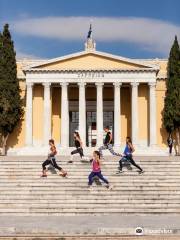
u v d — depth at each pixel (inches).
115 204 1173.7
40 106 2642.7
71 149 2461.9
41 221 995.9
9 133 2556.6
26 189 1232.8
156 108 2662.4
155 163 1402.6
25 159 1465.3
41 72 2532.0
